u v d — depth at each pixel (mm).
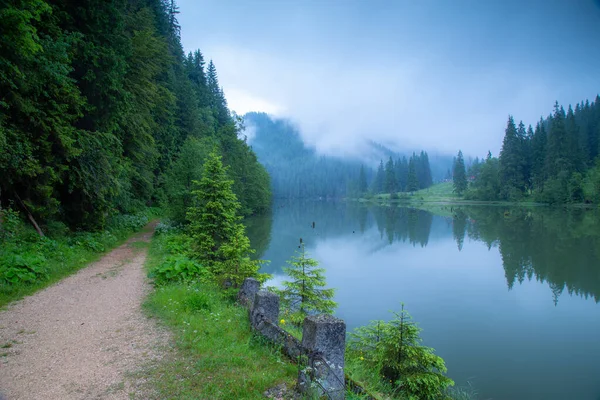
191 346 5328
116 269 11648
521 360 10891
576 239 34250
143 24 27594
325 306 10109
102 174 15727
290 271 10742
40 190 12453
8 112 10992
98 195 15359
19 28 8992
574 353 11414
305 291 10297
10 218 11047
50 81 12047
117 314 7059
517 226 46375
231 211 13008
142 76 23609
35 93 11648
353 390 4227
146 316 6914
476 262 25234
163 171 36094
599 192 69875
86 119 16031
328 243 33656
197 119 46125
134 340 5672
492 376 9953
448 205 103000
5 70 9922
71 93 13125
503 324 13656
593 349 11656
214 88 78625
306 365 4043
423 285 19094
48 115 12328
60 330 6125
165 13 50375
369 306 15477
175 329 6113
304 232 41094
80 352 5215
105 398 3969
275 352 5031
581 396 9000
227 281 9273
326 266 23531
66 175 14188
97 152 15367
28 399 3959
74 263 11453
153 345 5445
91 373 4559
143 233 21688
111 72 15805
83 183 14664
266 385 4176
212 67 79750
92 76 14969
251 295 7512
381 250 30250
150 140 26094
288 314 9523
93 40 15266
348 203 142250
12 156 10695
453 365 10617
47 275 9438
